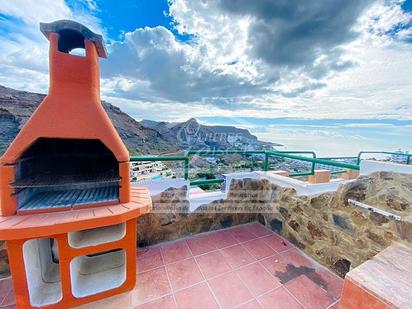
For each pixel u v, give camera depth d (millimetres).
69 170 1728
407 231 1419
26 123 1226
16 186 1220
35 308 1352
